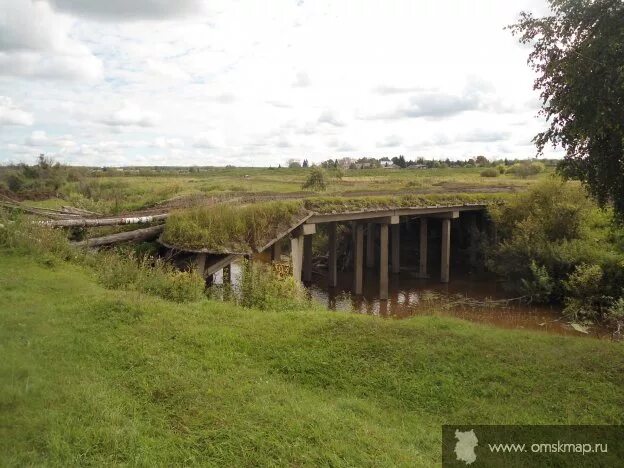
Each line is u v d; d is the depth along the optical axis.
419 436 5.27
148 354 6.58
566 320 15.89
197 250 12.54
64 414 4.75
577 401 6.02
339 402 5.90
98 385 5.52
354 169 81.88
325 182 29.73
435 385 6.45
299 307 10.55
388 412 5.88
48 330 7.10
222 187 30.55
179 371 6.15
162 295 10.17
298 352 7.20
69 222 13.39
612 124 6.12
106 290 9.67
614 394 6.12
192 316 8.43
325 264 27.00
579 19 6.21
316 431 4.96
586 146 6.81
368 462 4.48
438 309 17.53
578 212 20.06
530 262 19.08
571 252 17.95
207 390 5.69
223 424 4.97
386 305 19.72
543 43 6.60
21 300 8.45
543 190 22.27
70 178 32.25
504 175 52.47
